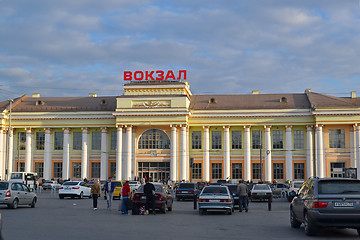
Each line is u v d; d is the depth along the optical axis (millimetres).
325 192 17328
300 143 75312
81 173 78188
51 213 28250
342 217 16875
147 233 18250
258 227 20844
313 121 74062
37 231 18625
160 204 28578
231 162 76500
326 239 16797
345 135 73250
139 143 76750
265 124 75375
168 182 69062
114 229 19609
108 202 32875
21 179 66000
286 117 74875
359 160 71625
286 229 20047
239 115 75500
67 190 47938
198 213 29641
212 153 76562
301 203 18859
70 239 16297
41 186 72250
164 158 75500
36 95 87875
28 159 79438
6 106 80875
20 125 79625
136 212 28297
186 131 74750
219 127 76750
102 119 78312
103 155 77562
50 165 79562
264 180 75312
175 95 74312
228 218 25703
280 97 78750
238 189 30938
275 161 75750
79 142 79875
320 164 72625
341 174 72750
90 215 27203
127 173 74312
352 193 17281
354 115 71875
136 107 74812
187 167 75125
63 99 83438
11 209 30922
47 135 79625
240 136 76875
